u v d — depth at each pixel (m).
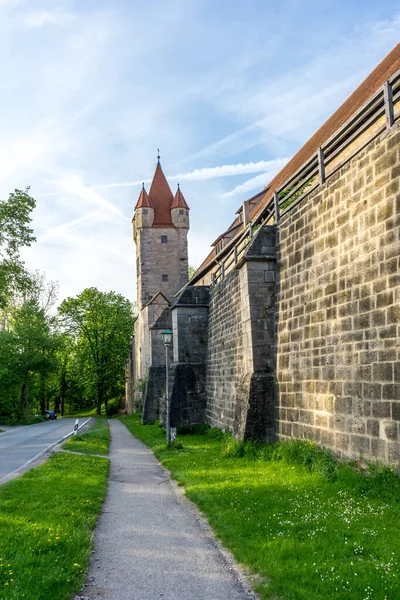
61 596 4.80
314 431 11.29
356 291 9.70
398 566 5.08
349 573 5.00
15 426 43.84
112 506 8.74
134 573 5.55
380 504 7.45
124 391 72.81
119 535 6.98
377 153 9.16
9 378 50.19
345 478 8.84
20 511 7.67
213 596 4.94
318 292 11.30
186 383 24.22
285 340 13.11
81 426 33.75
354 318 9.73
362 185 9.64
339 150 10.71
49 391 73.81
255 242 14.16
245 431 13.49
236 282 18.86
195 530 7.18
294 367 12.48
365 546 5.71
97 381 63.44
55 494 8.95
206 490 9.34
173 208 58.91
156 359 35.09
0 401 50.34
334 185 10.73
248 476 10.34
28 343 52.44
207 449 16.16
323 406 10.88
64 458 13.96
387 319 8.66
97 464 13.26
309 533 6.32
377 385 8.86
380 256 8.96
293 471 10.38
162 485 10.70
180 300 24.80
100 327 64.06
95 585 5.22
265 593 4.87
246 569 5.60
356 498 7.86
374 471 8.59
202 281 36.72
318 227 11.42
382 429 8.66
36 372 54.72
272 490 8.80
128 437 24.12
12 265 33.00
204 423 23.77
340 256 10.38
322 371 10.96
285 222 13.45
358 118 10.13
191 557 6.05
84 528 7.01
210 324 23.94
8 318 56.03
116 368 64.94
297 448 11.47
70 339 64.06
